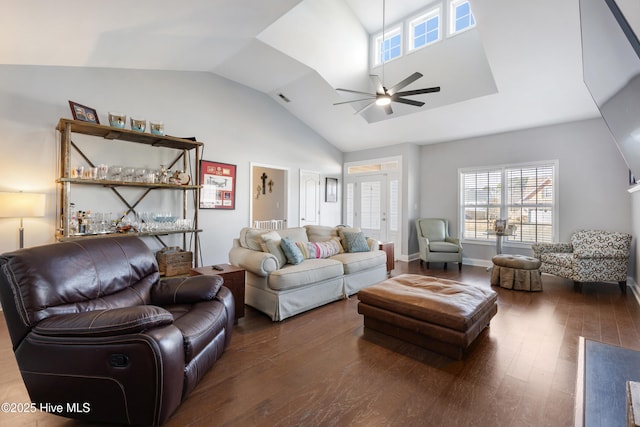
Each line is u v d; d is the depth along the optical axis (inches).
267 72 192.4
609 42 48.2
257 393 71.4
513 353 91.3
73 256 72.1
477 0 119.0
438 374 80.0
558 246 180.9
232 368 82.4
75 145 137.9
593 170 181.6
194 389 72.5
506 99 173.6
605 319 118.5
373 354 91.0
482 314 96.7
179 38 130.7
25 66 124.8
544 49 134.0
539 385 74.9
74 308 66.7
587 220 183.2
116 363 55.6
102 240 83.6
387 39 210.8
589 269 157.2
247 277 131.6
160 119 168.1
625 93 48.9
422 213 260.7
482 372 80.8
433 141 246.5
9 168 121.5
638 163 55.1
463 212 237.9
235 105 205.6
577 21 117.4
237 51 163.5
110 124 134.0
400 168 254.4
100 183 132.3
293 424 61.1
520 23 124.3
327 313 126.8
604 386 61.7
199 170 182.5
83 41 113.0
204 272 110.1
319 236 167.6
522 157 207.6
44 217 129.5
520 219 209.5
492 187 221.9
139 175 148.3
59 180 120.3
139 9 99.0
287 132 242.1
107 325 55.9
